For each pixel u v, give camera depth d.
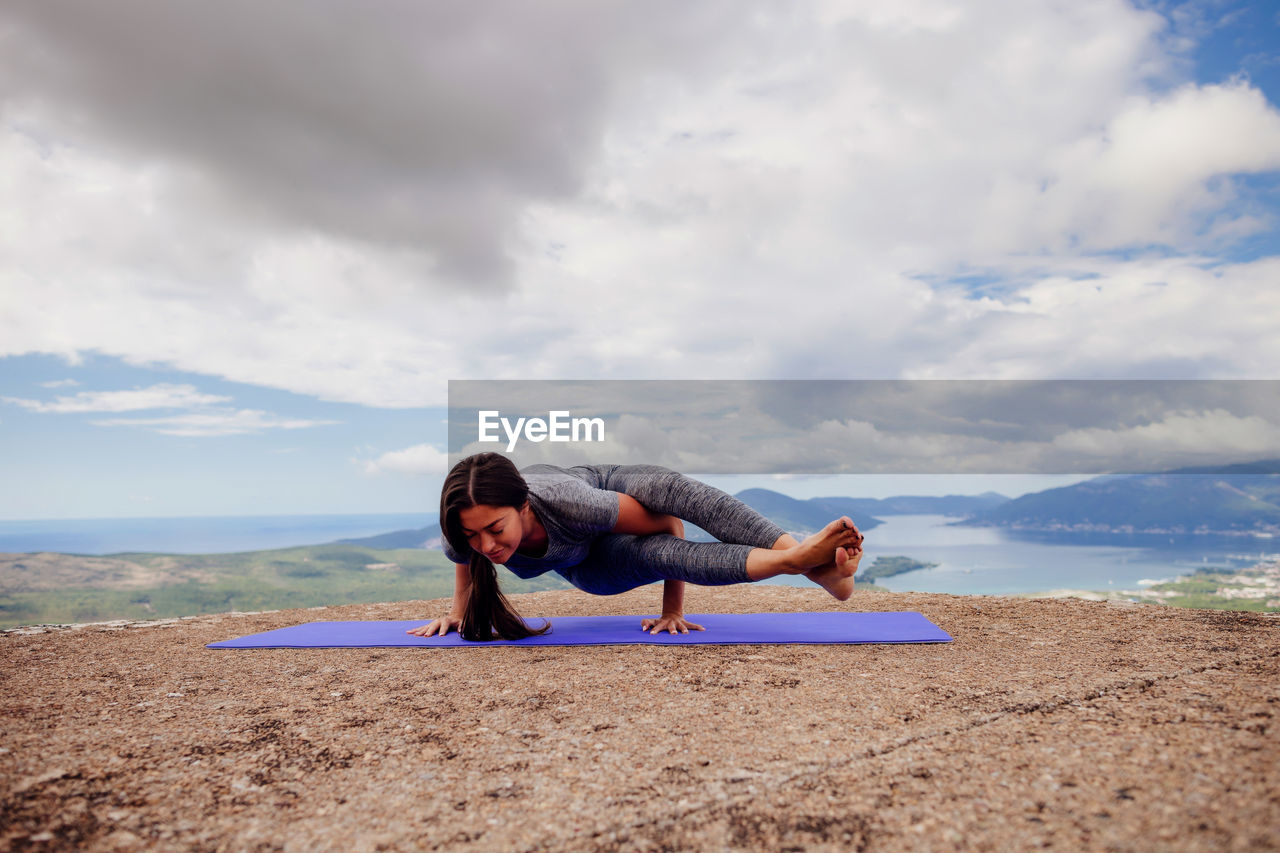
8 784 1.24
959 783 1.13
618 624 2.90
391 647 2.51
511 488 2.18
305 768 1.31
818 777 1.19
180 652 2.49
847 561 2.01
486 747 1.41
